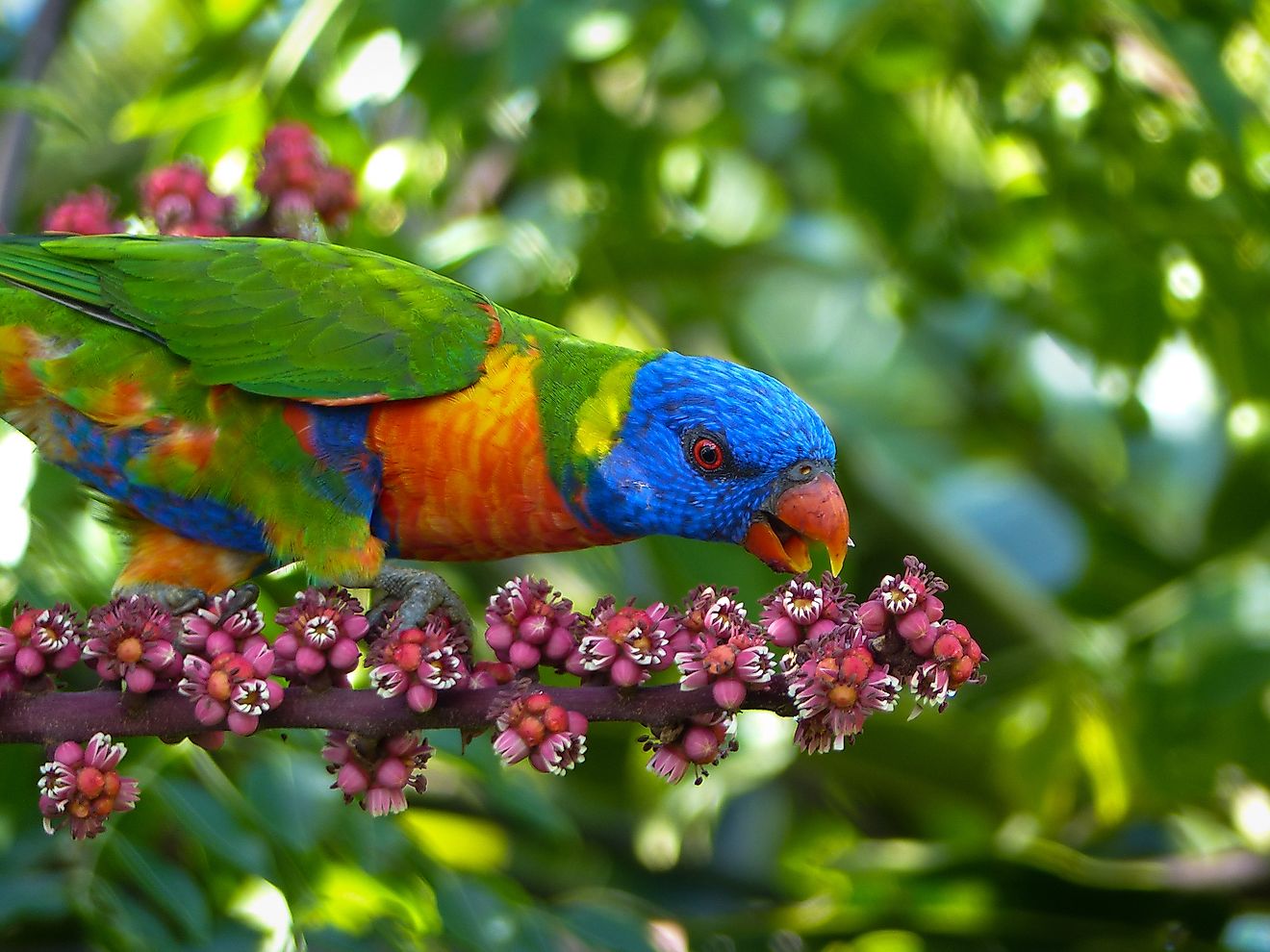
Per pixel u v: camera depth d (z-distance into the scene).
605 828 6.83
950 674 3.14
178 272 4.36
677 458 4.51
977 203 6.97
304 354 4.30
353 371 4.30
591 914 4.82
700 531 4.58
